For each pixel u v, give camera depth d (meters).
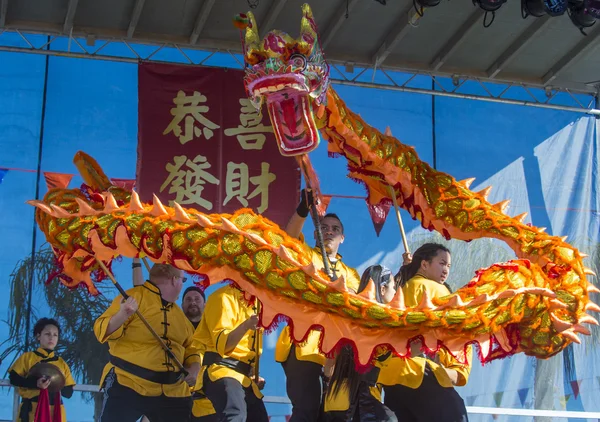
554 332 5.16
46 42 8.48
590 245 9.13
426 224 6.04
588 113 9.35
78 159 5.62
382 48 8.61
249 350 5.80
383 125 8.94
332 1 8.06
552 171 9.22
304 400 5.69
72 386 7.39
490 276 5.18
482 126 9.17
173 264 4.93
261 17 8.19
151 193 8.13
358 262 8.52
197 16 8.07
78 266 5.46
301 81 5.11
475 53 8.84
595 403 8.57
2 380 7.34
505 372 8.42
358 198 8.65
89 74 8.41
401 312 4.82
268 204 8.31
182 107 8.34
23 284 7.86
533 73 9.17
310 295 4.79
